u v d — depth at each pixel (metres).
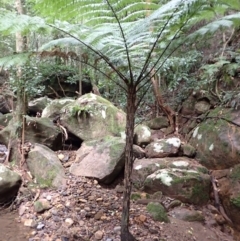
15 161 3.05
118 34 1.71
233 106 3.18
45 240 1.98
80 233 2.01
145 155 3.16
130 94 1.70
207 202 2.58
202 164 3.04
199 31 1.59
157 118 4.09
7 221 2.29
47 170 2.78
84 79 5.45
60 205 2.33
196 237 2.09
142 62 1.85
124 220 1.77
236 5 1.58
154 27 1.68
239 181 2.55
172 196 2.52
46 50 1.77
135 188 2.73
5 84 3.82
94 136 3.38
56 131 3.37
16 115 3.20
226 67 3.43
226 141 2.86
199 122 3.55
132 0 1.72
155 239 1.94
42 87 3.79
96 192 2.56
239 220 2.40
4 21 1.56
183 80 4.20
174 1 1.50
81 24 1.86
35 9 1.85
